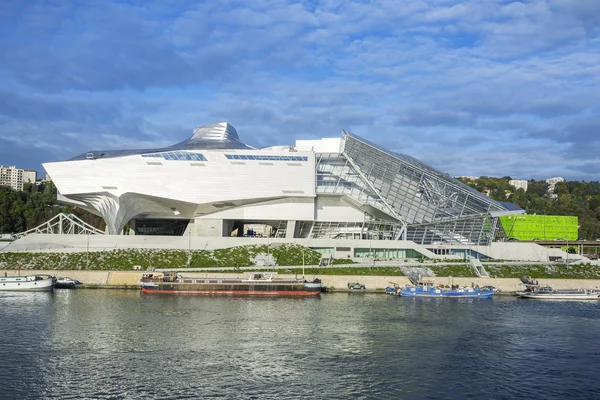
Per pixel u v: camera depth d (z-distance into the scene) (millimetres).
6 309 105500
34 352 76250
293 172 170000
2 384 63938
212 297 129125
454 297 138750
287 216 171500
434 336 89312
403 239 173125
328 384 65438
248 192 167625
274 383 65375
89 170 158875
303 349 79812
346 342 84188
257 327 93438
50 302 114625
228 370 69750
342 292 144250
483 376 69500
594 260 169000
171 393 61812
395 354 78188
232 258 155375
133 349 78375
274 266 152375
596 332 94562
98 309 107250
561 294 139750
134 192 160125
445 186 171375
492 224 173375
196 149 172875
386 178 172750
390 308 116375
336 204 176500
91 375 67250
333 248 168000
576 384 67000
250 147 187000
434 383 66562
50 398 60031
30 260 146750
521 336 90625
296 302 122938
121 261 149375
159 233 182125
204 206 167250
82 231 186500
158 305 114125
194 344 81562
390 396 62188
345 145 173125
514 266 162750
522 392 64125
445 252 173750
